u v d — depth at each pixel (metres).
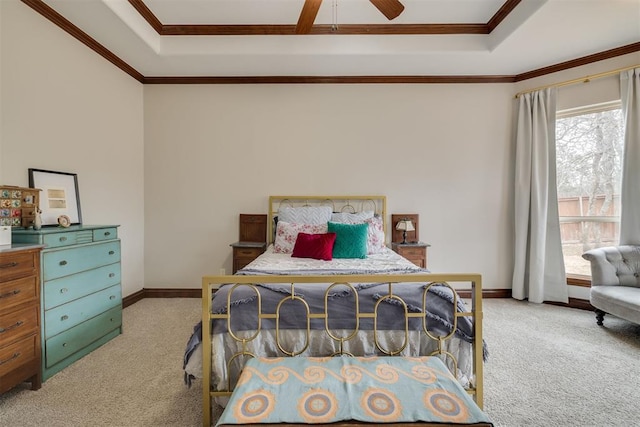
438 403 1.09
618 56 2.88
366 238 2.84
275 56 3.00
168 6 2.60
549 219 3.24
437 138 3.55
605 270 2.66
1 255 1.58
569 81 3.08
